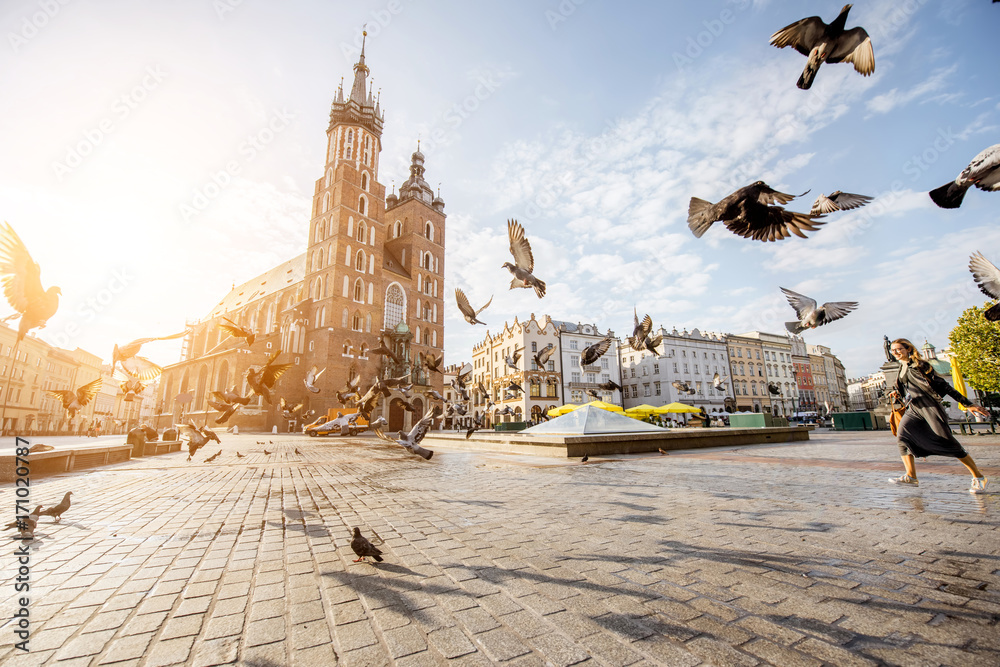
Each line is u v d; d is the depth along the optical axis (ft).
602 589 9.79
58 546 14.23
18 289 14.84
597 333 216.54
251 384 28.89
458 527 15.85
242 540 14.80
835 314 16.74
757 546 12.57
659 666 6.68
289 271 215.31
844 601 8.80
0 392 145.79
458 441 68.59
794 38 12.11
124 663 7.11
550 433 53.78
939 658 6.63
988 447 42.47
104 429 198.49
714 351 220.23
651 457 41.88
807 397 255.70
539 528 15.33
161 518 18.34
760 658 6.82
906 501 17.81
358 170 177.88
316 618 8.75
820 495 19.80
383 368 163.94
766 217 11.91
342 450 62.44
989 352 68.85
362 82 196.44
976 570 10.16
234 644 7.74
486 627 8.17
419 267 197.06
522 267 20.76
